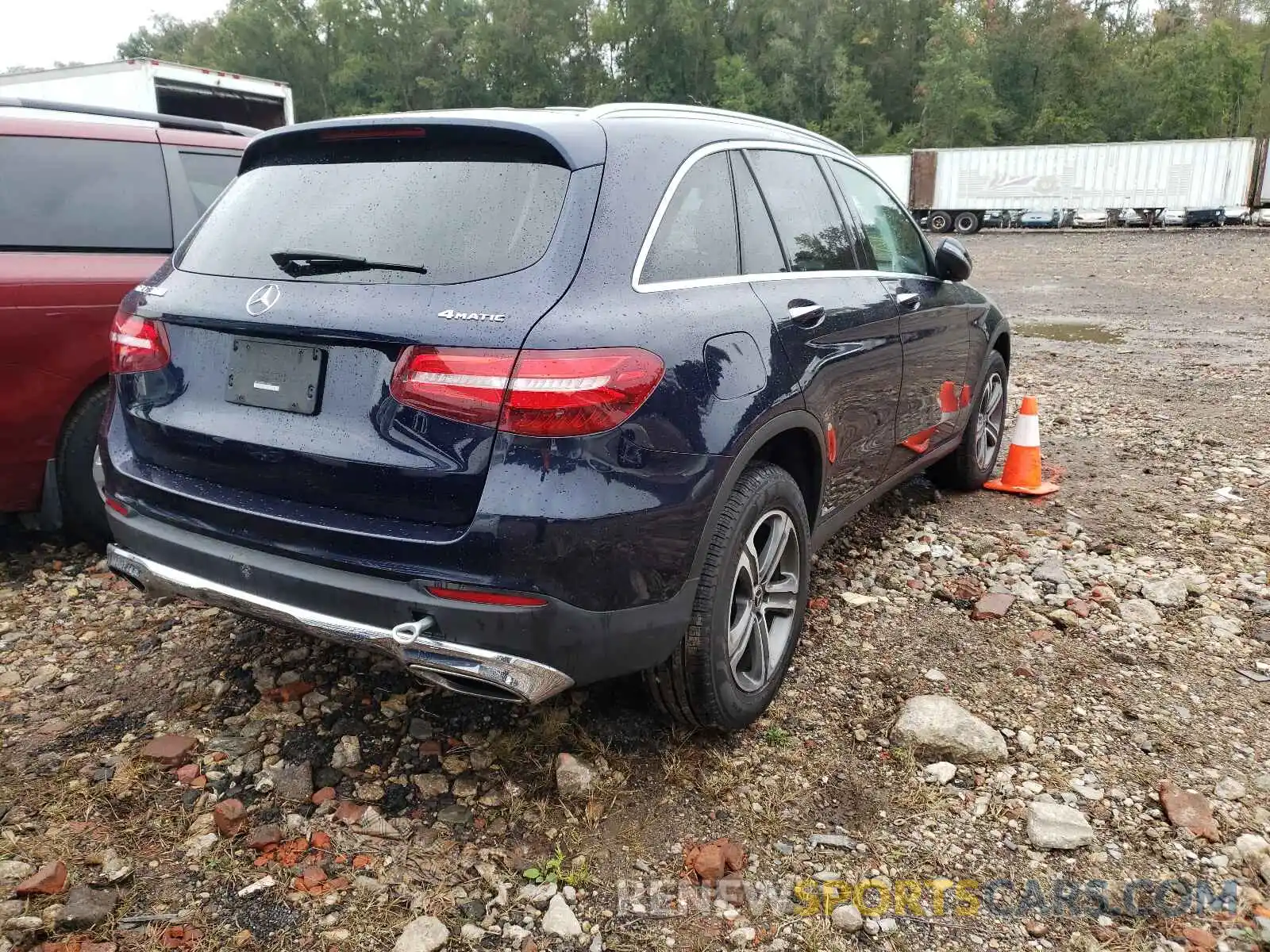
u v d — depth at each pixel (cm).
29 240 390
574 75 7606
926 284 424
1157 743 296
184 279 271
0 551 435
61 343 388
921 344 401
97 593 392
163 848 244
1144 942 221
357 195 258
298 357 240
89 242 406
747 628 282
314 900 228
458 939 218
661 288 251
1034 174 3506
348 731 294
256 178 285
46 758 279
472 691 234
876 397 361
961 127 6494
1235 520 496
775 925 224
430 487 222
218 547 254
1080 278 1956
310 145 274
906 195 3747
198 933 217
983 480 540
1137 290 1714
